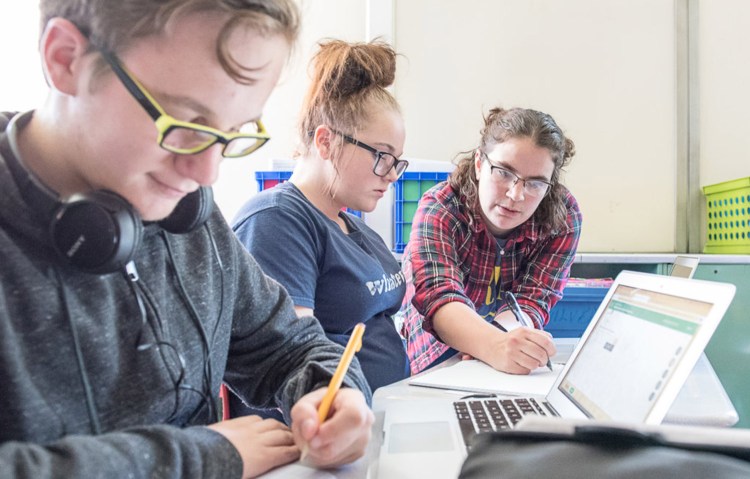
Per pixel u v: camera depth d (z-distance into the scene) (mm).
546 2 2160
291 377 700
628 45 2170
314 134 1080
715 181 2178
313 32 2143
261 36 445
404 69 2166
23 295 482
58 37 442
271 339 763
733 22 2162
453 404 775
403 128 1097
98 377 537
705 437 345
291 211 986
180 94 438
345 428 530
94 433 522
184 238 683
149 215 524
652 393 555
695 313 571
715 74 2178
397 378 1103
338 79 1055
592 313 1784
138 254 603
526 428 379
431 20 2156
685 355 542
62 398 503
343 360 582
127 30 420
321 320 1033
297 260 945
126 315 575
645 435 350
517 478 329
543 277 1428
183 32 421
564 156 1378
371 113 1046
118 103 440
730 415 680
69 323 508
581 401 686
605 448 349
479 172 1345
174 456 448
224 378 793
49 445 408
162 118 430
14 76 1970
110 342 550
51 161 505
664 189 2170
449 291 1198
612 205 2178
